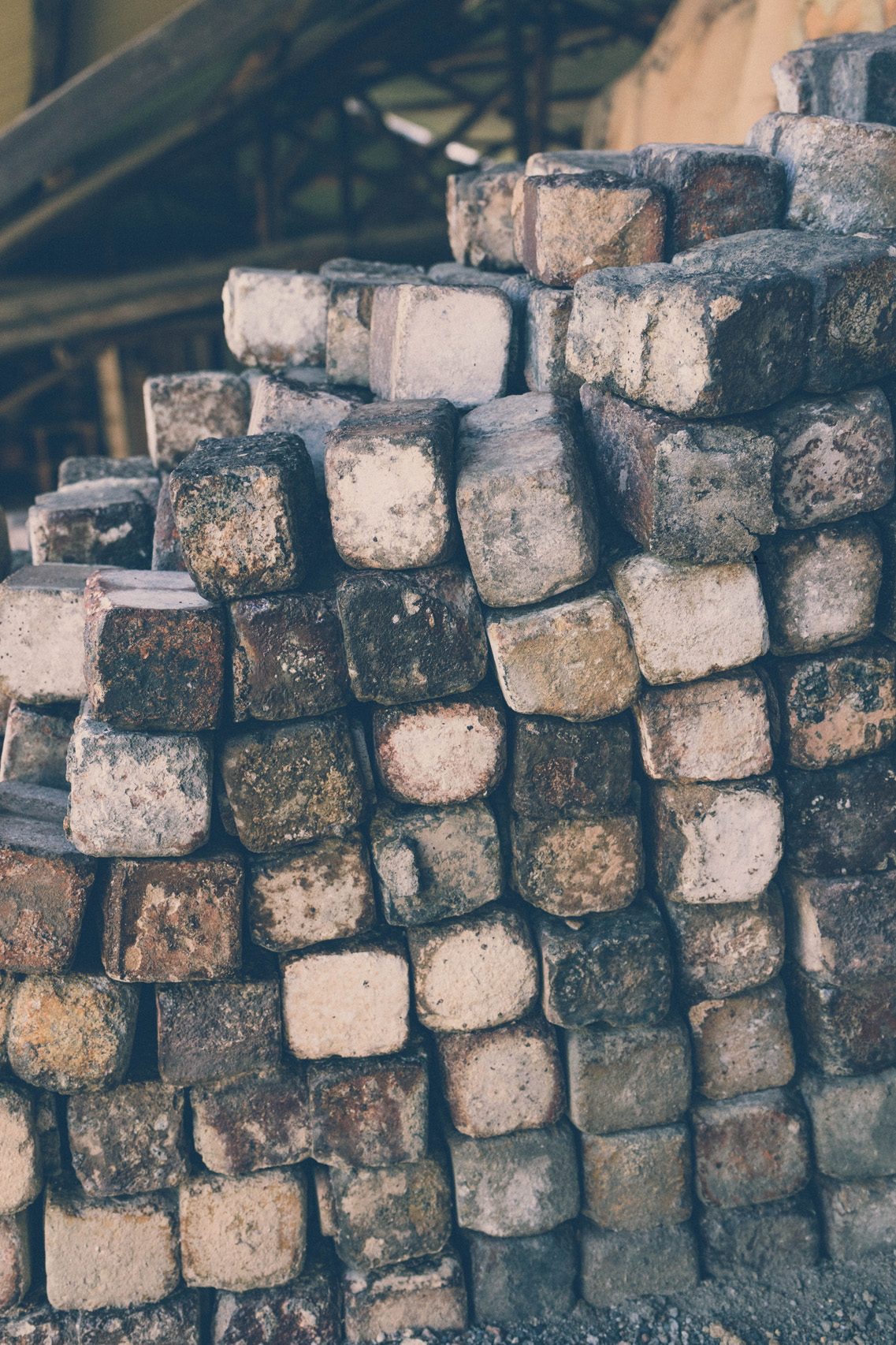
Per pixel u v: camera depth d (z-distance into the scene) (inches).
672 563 83.9
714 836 89.9
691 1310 96.7
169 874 85.6
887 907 93.4
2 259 269.1
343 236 291.9
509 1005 92.2
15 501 376.5
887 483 86.7
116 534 113.3
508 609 86.1
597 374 89.4
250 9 171.8
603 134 258.4
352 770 86.5
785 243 86.5
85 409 383.2
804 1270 99.7
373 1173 93.9
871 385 86.4
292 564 84.2
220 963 87.2
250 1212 93.1
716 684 87.2
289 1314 94.8
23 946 86.0
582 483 85.0
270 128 273.6
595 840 89.8
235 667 83.9
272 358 113.7
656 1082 94.4
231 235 338.6
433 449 82.4
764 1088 98.2
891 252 82.5
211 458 84.7
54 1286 93.0
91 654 82.3
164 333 315.3
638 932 90.8
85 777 83.5
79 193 252.8
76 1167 91.0
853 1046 96.1
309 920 88.7
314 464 100.9
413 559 85.3
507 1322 97.2
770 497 82.1
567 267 95.7
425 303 95.7
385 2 240.5
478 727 87.3
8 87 203.2
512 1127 94.7
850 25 139.3
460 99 296.4
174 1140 91.7
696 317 77.4
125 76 177.9
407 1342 94.9
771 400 82.3
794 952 97.5
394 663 84.8
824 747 90.8
